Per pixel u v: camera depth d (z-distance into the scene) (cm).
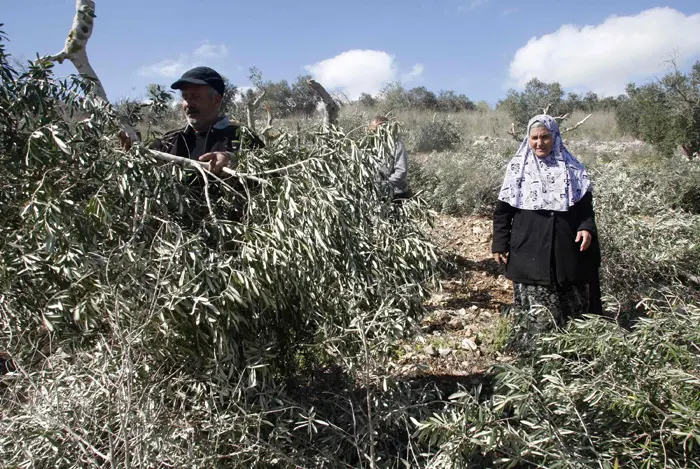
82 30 267
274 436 210
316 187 234
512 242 339
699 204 839
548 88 2569
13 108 208
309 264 233
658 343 212
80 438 179
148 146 260
